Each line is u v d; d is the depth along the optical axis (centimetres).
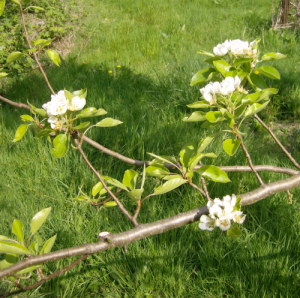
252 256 218
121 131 337
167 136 329
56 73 497
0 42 469
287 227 237
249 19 774
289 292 197
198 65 475
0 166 293
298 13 706
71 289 211
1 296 109
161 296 211
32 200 260
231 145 126
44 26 607
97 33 673
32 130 334
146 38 646
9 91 454
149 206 253
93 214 248
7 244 101
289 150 347
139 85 465
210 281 213
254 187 273
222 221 111
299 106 424
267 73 139
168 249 225
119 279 216
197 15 814
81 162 299
